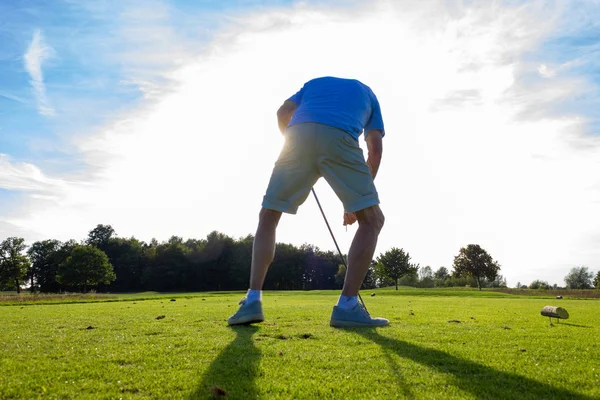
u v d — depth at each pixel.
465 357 2.14
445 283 76.56
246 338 2.73
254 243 3.51
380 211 3.48
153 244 94.88
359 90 3.61
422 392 1.52
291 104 3.79
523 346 2.53
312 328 3.30
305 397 1.45
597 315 5.71
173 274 78.25
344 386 1.58
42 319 4.21
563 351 2.37
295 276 82.38
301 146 3.39
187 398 1.44
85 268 67.69
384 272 48.72
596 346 2.55
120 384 1.61
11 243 65.25
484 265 57.84
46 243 86.38
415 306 7.49
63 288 81.19
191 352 2.23
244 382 1.63
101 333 2.99
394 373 1.79
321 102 3.48
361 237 3.40
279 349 2.32
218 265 81.50
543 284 72.88
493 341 2.71
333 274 90.56
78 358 2.08
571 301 12.48
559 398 1.47
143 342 2.56
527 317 4.89
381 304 8.37
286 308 6.01
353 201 3.36
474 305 8.13
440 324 3.79
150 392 1.51
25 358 2.08
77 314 5.02
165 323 3.71
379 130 3.89
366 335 2.88
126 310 5.94
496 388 1.58
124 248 87.44
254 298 3.45
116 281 82.75
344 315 3.38
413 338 2.79
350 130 3.41
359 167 3.40
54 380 1.67
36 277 84.12
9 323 3.78
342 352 2.23
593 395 1.51
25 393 1.50
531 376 1.77
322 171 3.43
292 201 3.47
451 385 1.62
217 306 7.09
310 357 2.10
